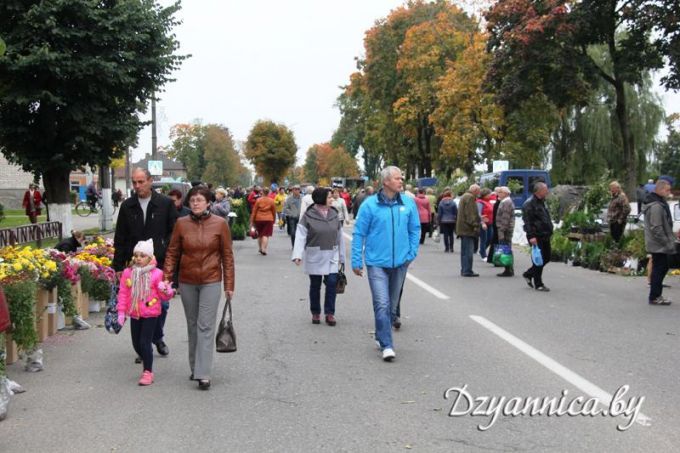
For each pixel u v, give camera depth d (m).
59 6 19.16
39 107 20.95
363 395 6.34
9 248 9.24
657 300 11.55
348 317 10.51
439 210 22.00
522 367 7.29
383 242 7.86
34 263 8.70
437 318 10.27
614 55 33.72
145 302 6.85
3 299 5.68
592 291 13.27
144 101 22.80
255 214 21.25
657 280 11.52
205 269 6.75
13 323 7.10
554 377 6.88
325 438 5.22
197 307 6.89
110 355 8.17
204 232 6.81
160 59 21.52
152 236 7.97
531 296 12.55
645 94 43.22
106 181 29.89
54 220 22.81
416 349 8.20
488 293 12.93
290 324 9.92
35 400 6.32
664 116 43.47
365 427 5.47
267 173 110.50
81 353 8.28
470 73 43.53
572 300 12.08
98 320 10.45
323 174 133.62
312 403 6.12
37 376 7.19
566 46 33.12
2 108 20.58
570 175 43.66
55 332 9.43
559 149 45.19
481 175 36.62
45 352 8.33
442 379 6.85
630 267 16.09
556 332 9.19
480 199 18.73
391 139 58.78
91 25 19.98
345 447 5.03
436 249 23.20
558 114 42.59
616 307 11.32
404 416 5.73
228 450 5.00
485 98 42.50
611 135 43.25
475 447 5.03
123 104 22.03
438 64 48.94
